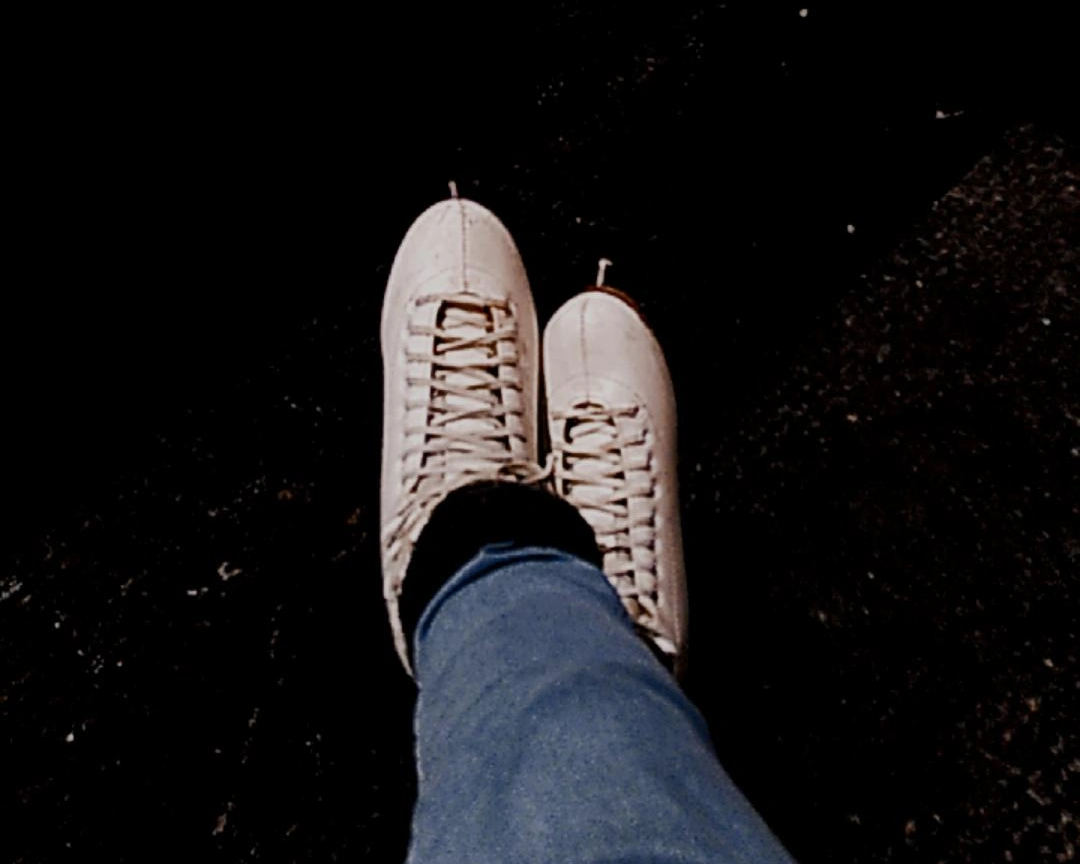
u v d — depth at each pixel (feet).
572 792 1.60
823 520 3.01
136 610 2.90
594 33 3.65
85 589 2.91
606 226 3.42
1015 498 3.00
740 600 2.93
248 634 2.88
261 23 3.37
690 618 2.92
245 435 3.09
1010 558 2.94
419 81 3.48
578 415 3.08
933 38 3.73
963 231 3.37
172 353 3.13
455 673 1.94
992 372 3.15
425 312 2.99
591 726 1.70
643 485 2.97
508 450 2.85
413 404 2.89
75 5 3.18
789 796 2.72
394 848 2.68
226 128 3.30
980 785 2.70
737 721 2.79
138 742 2.77
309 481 3.06
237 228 3.26
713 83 3.64
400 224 3.37
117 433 3.04
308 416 3.13
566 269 3.38
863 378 3.17
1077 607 2.88
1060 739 2.73
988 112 3.59
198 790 2.72
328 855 2.67
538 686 1.79
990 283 3.28
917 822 2.68
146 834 2.68
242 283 3.22
